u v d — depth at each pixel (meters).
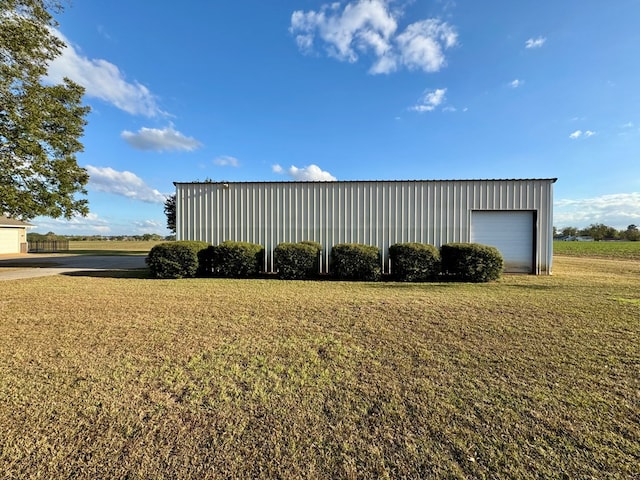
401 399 2.66
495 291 7.64
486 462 1.93
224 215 11.70
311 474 1.84
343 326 4.73
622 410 2.49
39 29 10.58
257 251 10.73
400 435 2.19
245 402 2.61
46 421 2.32
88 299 6.64
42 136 12.06
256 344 3.96
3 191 10.91
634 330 4.48
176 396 2.70
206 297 6.91
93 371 3.16
